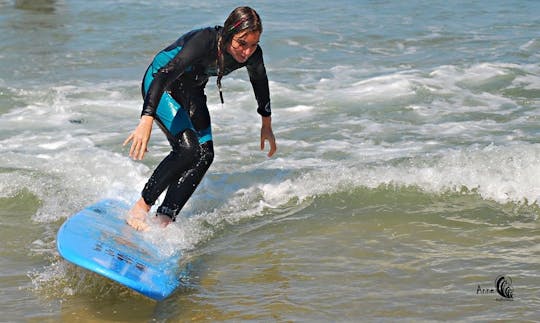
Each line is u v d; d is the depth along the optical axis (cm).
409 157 1245
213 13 2638
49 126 1479
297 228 1016
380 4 2797
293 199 1110
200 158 970
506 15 2564
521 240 956
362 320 764
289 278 866
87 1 2825
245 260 920
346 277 863
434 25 2436
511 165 1140
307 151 1317
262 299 816
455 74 1833
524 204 1062
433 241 960
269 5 2792
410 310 782
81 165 1240
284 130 1445
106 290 842
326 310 787
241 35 884
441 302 798
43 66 1934
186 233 996
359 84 1767
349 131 1434
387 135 1401
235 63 934
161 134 1433
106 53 2081
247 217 1059
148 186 953
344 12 2656
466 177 1126
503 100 1628
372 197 1099
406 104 1606
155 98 870
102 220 943
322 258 919
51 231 1012
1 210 1076
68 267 889
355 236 982
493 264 888
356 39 2256
